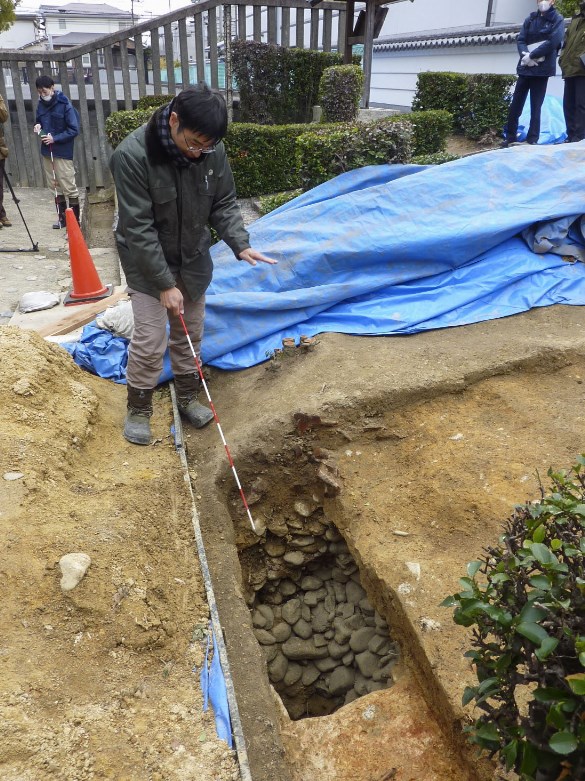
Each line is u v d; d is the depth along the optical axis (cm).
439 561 345
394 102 1919
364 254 557
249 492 432
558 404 453
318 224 586
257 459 434
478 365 477
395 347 511
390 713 301
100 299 692
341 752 287
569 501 203
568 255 596
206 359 529
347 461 428
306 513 436
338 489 406
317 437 437
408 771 275
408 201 589
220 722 268
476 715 263
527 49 845
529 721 189
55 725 246
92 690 266
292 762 285
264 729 290
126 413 477
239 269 562
